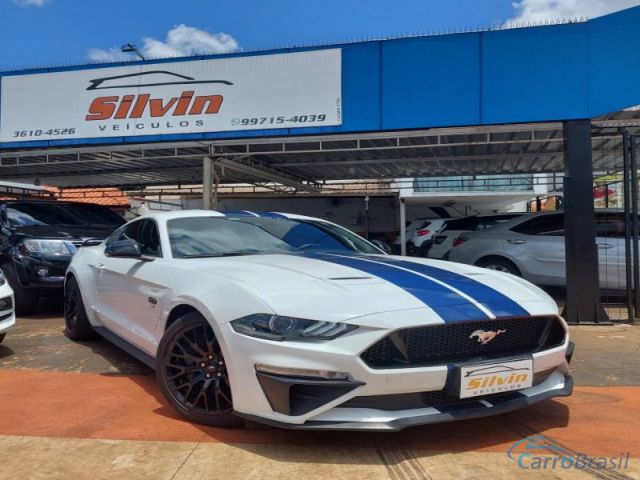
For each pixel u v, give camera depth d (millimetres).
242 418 3076
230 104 8727
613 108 7094
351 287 3068
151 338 3941
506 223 9391
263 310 2922
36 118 9508
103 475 2727
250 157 11484
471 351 3016
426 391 2857
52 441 3131
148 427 3320
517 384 3041
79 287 5492
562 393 3289
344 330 2770
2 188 15727
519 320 3170
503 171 13773
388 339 2812
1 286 5184
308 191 16344
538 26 7398
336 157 11711
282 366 2795
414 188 18188
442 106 7820
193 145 9344
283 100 8516
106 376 4465
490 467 2832
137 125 9109
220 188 19703
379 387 2744
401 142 10031
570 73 7273
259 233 4562
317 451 2986
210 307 3166
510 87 7527
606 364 5066
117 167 13281
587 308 7082
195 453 2955
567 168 7250
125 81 9148
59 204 8766
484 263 9242
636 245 7266
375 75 8125
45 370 4652
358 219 21203
